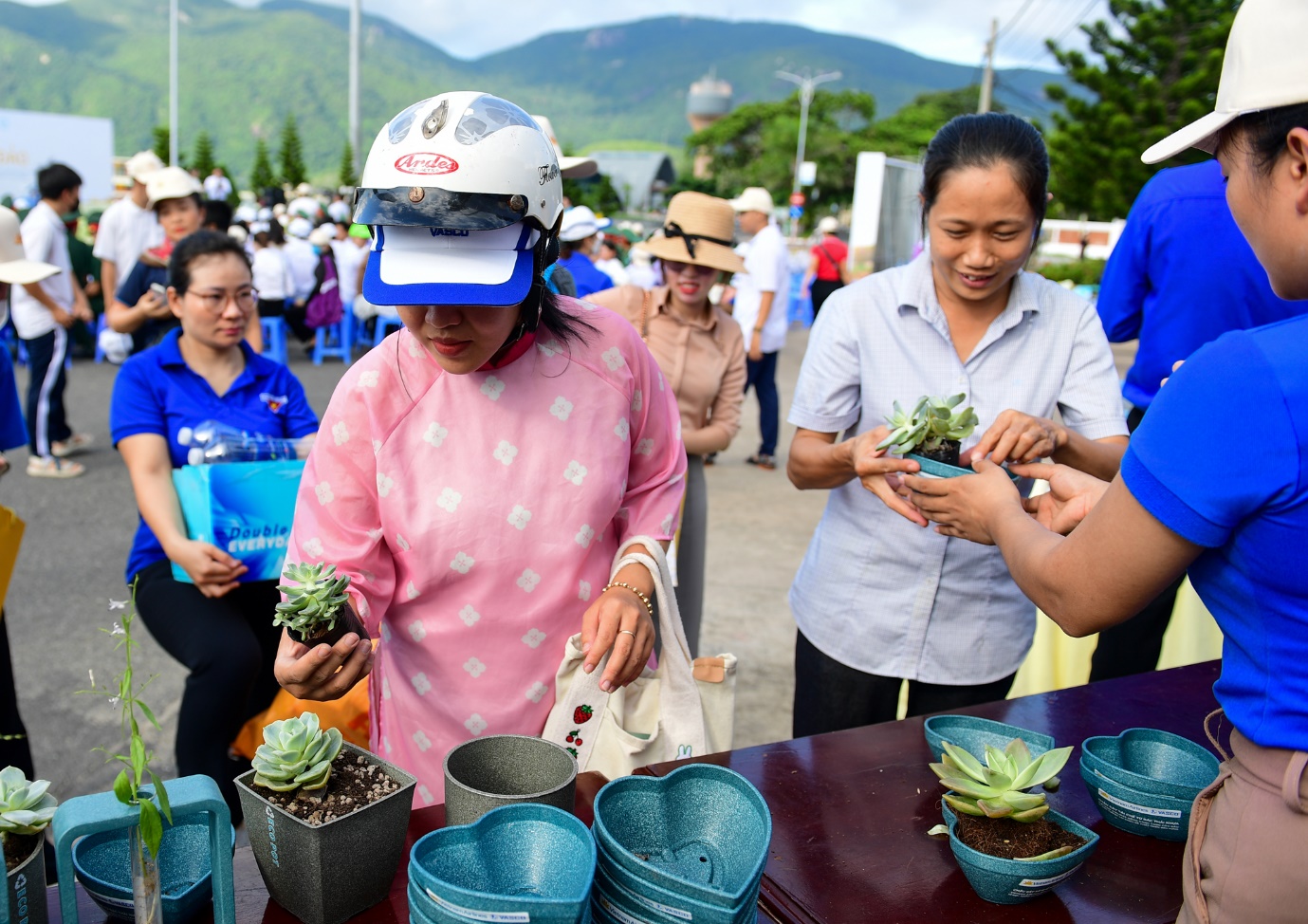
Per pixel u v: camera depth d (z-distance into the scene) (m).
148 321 4.20
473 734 1.52
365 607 1.38
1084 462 1.74
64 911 0.92
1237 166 0.92
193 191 4.41
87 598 4.07
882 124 70.69
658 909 0.93
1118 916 1.13
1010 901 1.13
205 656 2.19
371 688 1.63
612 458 1.47
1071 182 24.45
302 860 1.01
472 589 1.44
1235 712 0.96
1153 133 21.62
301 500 1.45
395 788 1.08
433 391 1.39
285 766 1.03
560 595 1.46
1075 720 1.61
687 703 1.52
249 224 14.42
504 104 1.25
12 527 1.88
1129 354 14.03
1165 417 0.93
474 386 1.40
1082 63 22.80
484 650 1.48
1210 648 2.70
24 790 1.01
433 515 1.40
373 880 1.05
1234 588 0.94
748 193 6.79
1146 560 0.96
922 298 1.87
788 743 1.49
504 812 1.00
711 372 3.04
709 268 2.98
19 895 0.94
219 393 2.46
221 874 0.98
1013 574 1.19
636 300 3.08
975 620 1.95
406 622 1.49
